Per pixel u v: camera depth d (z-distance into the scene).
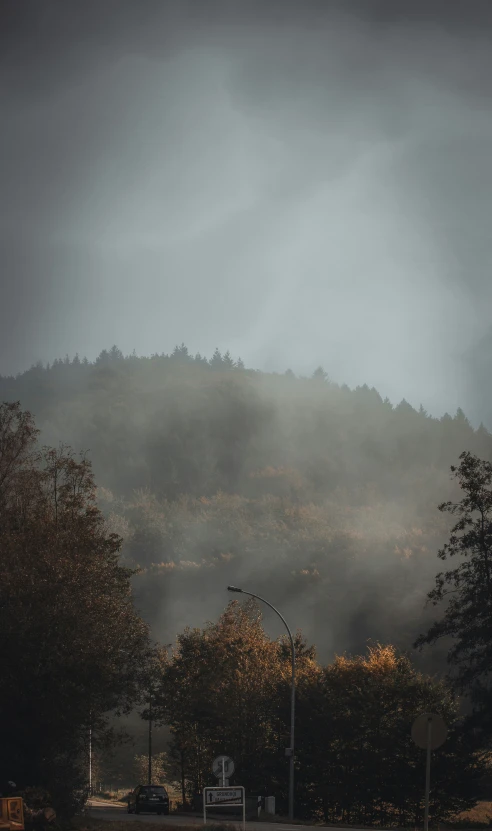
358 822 80.44
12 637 53.91
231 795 42.06
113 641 59.78
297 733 84.12
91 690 56.88
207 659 94.00
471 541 71.44
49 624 54.56
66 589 56.34
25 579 55.88
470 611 69.38
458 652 70.56
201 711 91.50
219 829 40.66
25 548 59.72
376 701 80.94
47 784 55.75
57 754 62.28
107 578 63.66
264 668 92.44
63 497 72.38
